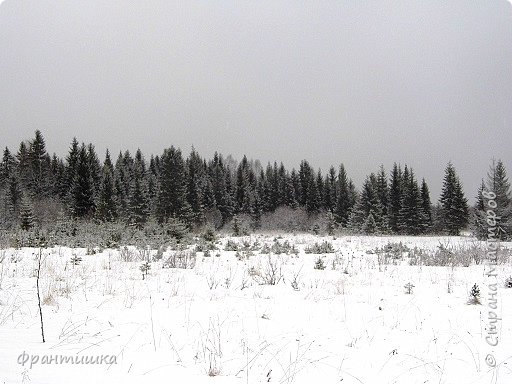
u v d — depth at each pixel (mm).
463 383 3738
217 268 11109
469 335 5254
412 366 4113
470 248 17672
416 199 54906
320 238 29484
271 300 7238
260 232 39219
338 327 5523
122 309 6273
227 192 68625
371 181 59000
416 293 8070
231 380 3604
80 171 47938
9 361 3830
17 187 42188
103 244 17000
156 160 83938
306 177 77312
